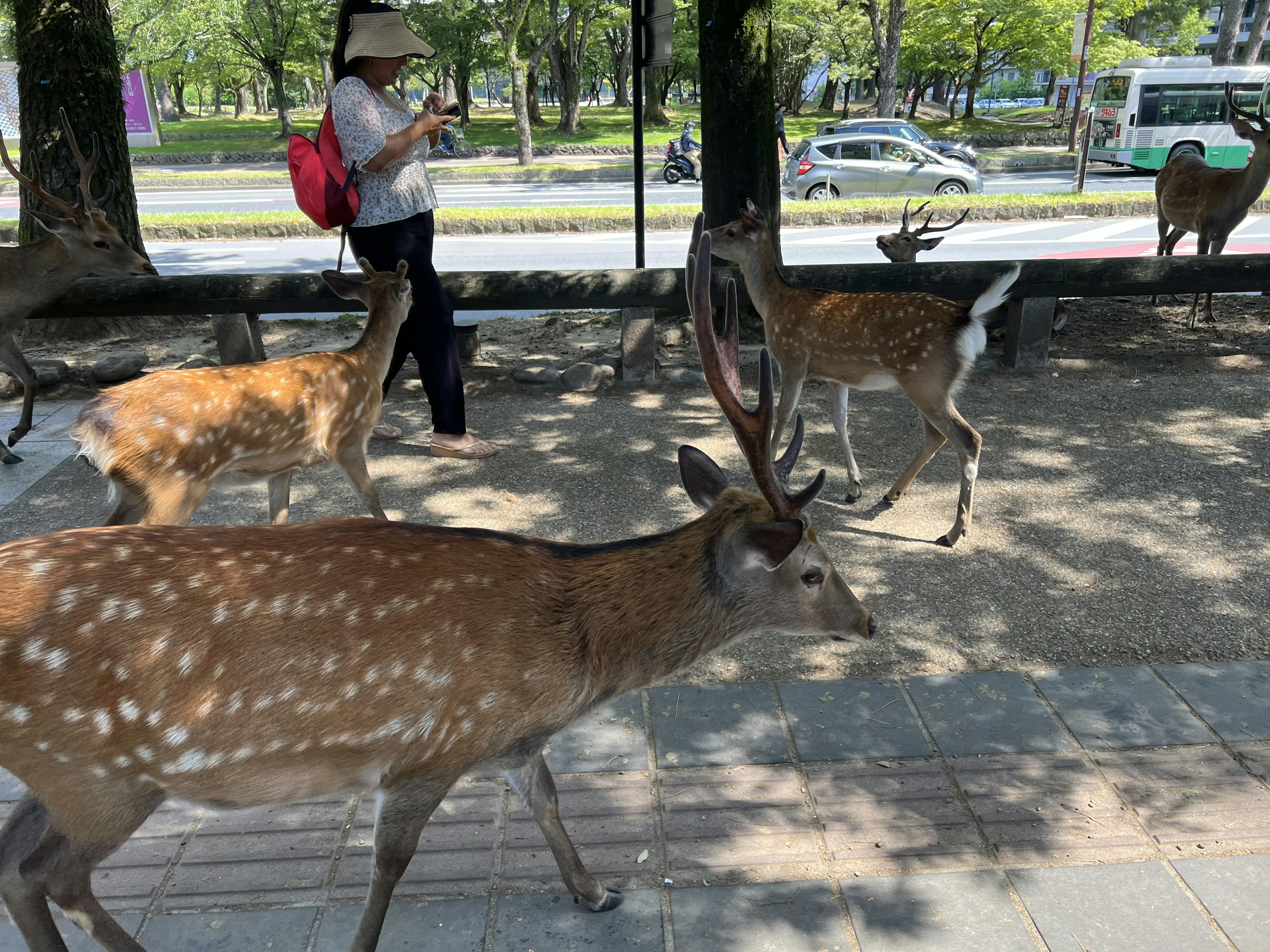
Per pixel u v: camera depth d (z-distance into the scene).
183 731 1.84
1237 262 6.78
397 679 1.95
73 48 7.64
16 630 1.77
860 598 3.90
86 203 5.67
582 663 2.14
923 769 2.89
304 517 4.73
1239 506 4.64
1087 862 2.53
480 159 27.11
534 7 29.53
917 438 5.75
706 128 7.19
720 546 2.28
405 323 5.30
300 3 31.47
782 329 4.96
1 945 2.33
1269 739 2.99
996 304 4.28
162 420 3.51
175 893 2.46
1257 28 26.66
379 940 2.31
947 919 2.36
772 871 2.52
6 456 5.32
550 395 6.63
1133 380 6.62
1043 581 4.00
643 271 6.77
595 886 2.38
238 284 6.54
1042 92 59.41
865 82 53.66
